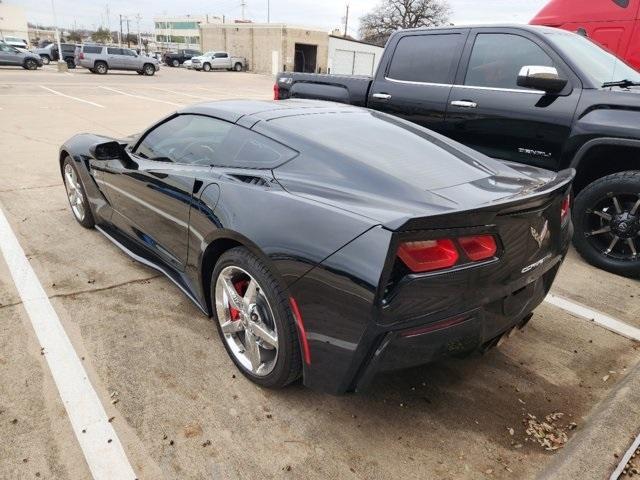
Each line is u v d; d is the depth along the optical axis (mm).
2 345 2613
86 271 3518
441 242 1781
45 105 12953
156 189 2977
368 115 3035
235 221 2256
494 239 1907
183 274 2934
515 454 2061
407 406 2320
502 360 2705
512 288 2082
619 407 2197
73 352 2586
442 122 4594
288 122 2631
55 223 4438
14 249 3844
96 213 3969
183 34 97000
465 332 1948
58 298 3123
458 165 2490
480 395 2418
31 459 1925
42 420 2119
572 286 3648
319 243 1928
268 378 2289
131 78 27375
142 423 2131
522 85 3779
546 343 2893
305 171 2301
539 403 2375
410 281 1763
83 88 18953
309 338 2006
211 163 2744
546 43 4012
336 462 1984
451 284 1833
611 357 2771
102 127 9758
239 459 1976
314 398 2342
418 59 4820
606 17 5918
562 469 1888
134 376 2426
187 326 2881
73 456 1948
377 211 1912
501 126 4184
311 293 1950
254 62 48875
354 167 2230
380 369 1880
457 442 2113
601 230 3873
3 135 8492
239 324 2453
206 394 2330
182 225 2756
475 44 4422
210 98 17453
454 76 4520
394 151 2480
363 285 1784
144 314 2984
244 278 2432
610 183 3686
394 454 2035
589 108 3688
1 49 29469
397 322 1801
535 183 2385
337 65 42375
